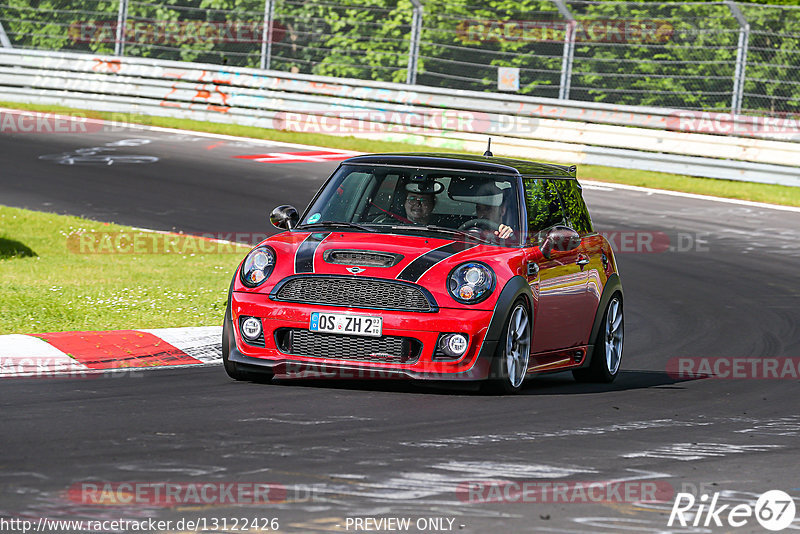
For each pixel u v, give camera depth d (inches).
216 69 3786.9
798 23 3339.1
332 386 1144.2
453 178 1234.6
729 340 1615.4
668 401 1182.9
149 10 4008.4
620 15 3489.2
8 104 3865.7
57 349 1255.5
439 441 912.9
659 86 3474.4
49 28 4116.6
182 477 766.5
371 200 1230.9
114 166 2984.7
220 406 1018.7
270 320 1111.6
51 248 2048.5
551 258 1225.4
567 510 729.0
